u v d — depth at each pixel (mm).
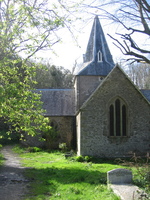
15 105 10477
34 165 15789
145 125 19406
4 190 9523
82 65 28078
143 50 5363
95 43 27141
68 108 27141
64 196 8422
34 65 13008
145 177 8000
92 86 26000
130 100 19469
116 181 9438
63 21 11031
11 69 11508
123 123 19422
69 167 14375
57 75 48719
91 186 9711
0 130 34000
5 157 20141
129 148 18984
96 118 18984
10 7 11086
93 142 18750
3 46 11406
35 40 12211
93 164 16031
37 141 26328
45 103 27844
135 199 7098
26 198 8414
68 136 26141
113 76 19531
